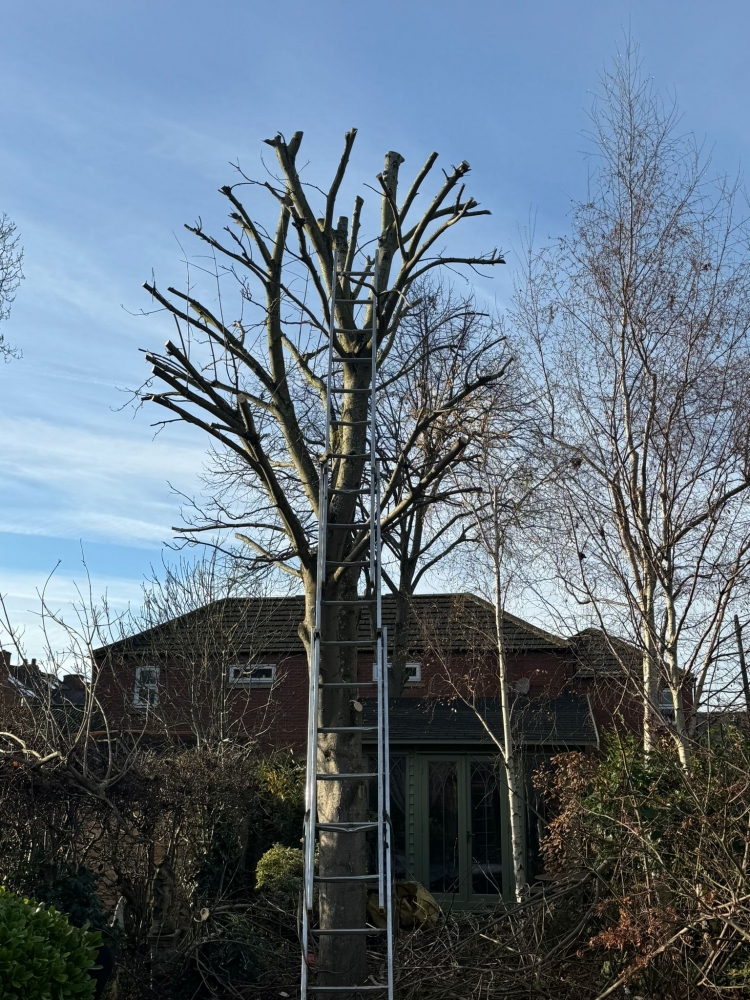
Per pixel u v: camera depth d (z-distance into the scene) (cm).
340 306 1001
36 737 885
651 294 1191
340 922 863
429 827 1513
